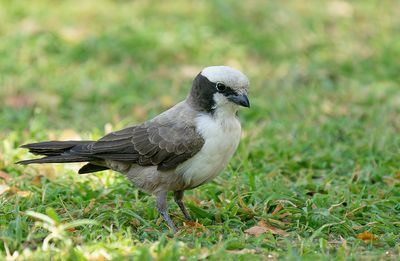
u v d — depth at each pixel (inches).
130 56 763.4
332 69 745.6
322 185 474.9
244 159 504.4
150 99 675.4
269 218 417.7
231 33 821.2
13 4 886.4
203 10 882.1
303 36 823.7
